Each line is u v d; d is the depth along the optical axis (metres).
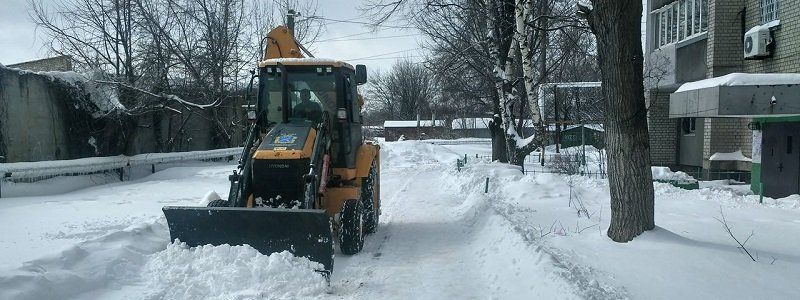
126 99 16.91
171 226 6.57
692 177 14.94
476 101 24.33
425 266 6.81
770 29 12.67
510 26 16.83
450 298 5.57
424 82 68.00
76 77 14.88
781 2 12.32
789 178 11.16
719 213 9.08
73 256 5.56
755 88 9.74
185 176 16.31
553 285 5.20
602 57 7.02
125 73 18.31
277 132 7.61
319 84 8.40
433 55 22.45
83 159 13.98
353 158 8.44
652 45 18.41
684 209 9.47
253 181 7.28
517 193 11.80
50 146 13.93
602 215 9.09
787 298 4.88
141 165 17.52
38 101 13.59
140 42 19.03
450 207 11.65
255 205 7.29
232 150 22.36
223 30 21.28
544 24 18.44
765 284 5.27
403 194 14.10
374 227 8.78
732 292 5.06
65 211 9.73
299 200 7.22
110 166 14.94
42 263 5.28
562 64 25.38
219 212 6.37
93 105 15.30
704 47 14.96
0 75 12.47
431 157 27.30
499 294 5.62
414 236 8.69
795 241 7.00
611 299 4.85
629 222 6.97
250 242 6.45
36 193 12.23
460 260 7.14
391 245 8.05
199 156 19.95
